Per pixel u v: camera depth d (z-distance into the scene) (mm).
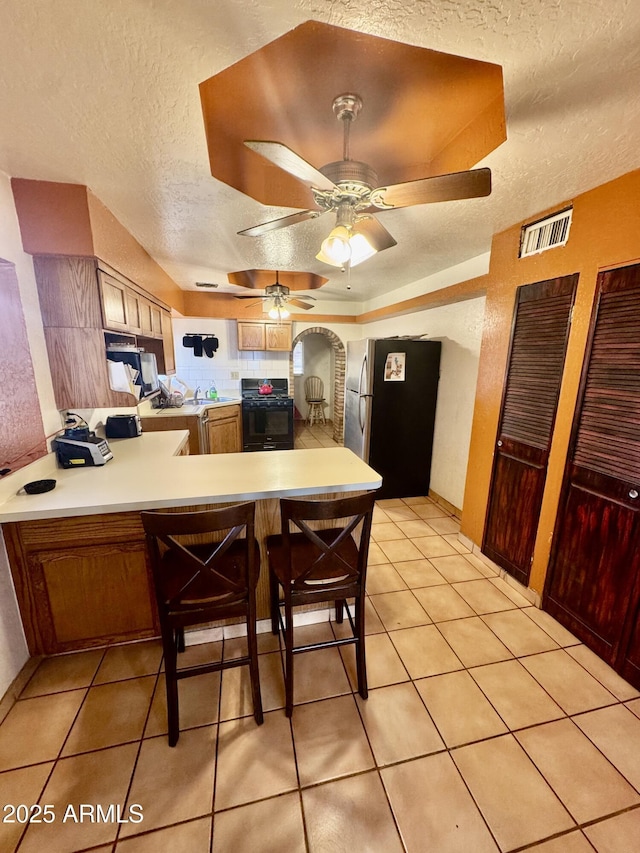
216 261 3092
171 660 1325
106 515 1588
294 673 1670
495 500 2451
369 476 1769
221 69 995
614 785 1254
